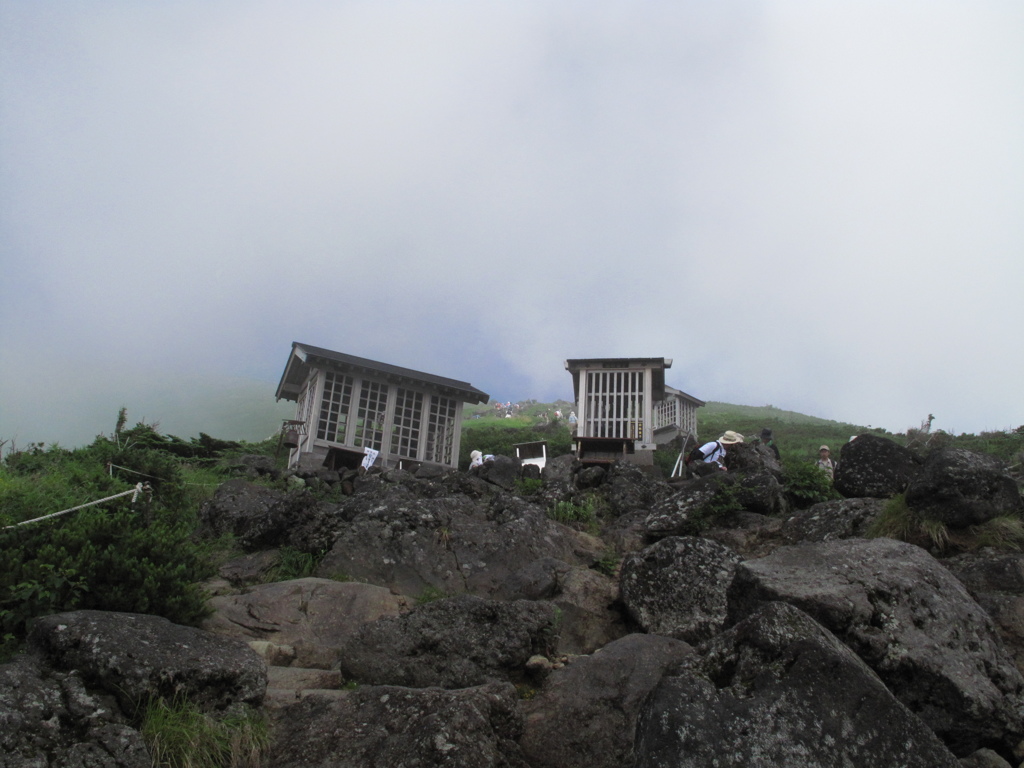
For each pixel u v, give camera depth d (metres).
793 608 5.42
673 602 8.49
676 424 35.97
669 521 11.23
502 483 16.58
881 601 6.27
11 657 5.76
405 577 9.96
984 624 6.34
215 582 9.53
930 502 8.90
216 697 5.78
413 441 22.97
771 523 10.79
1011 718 5.59
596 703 6.17
